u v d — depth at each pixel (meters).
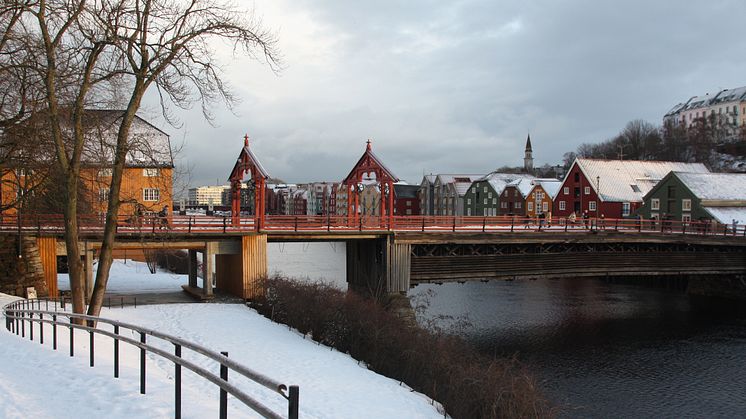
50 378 9.87
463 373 16.59
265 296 27.52
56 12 17.86
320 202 161.88
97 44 17.80
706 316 39.81
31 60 18.80
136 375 10.48
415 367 18.45
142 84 18.88
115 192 19.42
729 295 47.38
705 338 33.59
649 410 22.25
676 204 62.31
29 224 27.75
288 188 195.38
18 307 19.53
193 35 18.81
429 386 17.30
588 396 23.69
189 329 22.41
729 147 119.44
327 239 33.50
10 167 22.31
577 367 27.70
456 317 38.34
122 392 9.09
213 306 28.02
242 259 30.23
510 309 41.69
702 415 21.81
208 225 30.12
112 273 46.47
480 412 15.34
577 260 39.00
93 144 23.64
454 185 106.44
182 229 29.91
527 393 15.63
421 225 34.84
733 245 44.19
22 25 20.45
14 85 21.30
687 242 42.03
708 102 144.88
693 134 128.62
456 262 35.44
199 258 59.31
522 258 37.12
